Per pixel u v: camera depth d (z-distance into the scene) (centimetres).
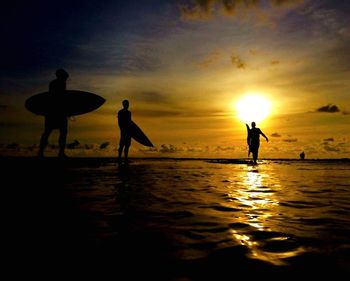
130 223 230
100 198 342
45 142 792
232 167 1169
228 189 453
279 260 154
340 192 430
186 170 921
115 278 133
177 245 178
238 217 255
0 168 629
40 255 160
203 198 359
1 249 169
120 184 485
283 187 490
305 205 318
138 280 131
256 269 143
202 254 163
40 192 369
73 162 927
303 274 137
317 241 187
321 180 632
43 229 209
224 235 200
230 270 142
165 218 249
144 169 900
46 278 132
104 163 1073
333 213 276
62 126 796
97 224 226
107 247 174
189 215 262
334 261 153
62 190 397
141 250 169
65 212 265
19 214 253
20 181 466
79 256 159
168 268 144
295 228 219
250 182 568
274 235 201
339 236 198
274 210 289
